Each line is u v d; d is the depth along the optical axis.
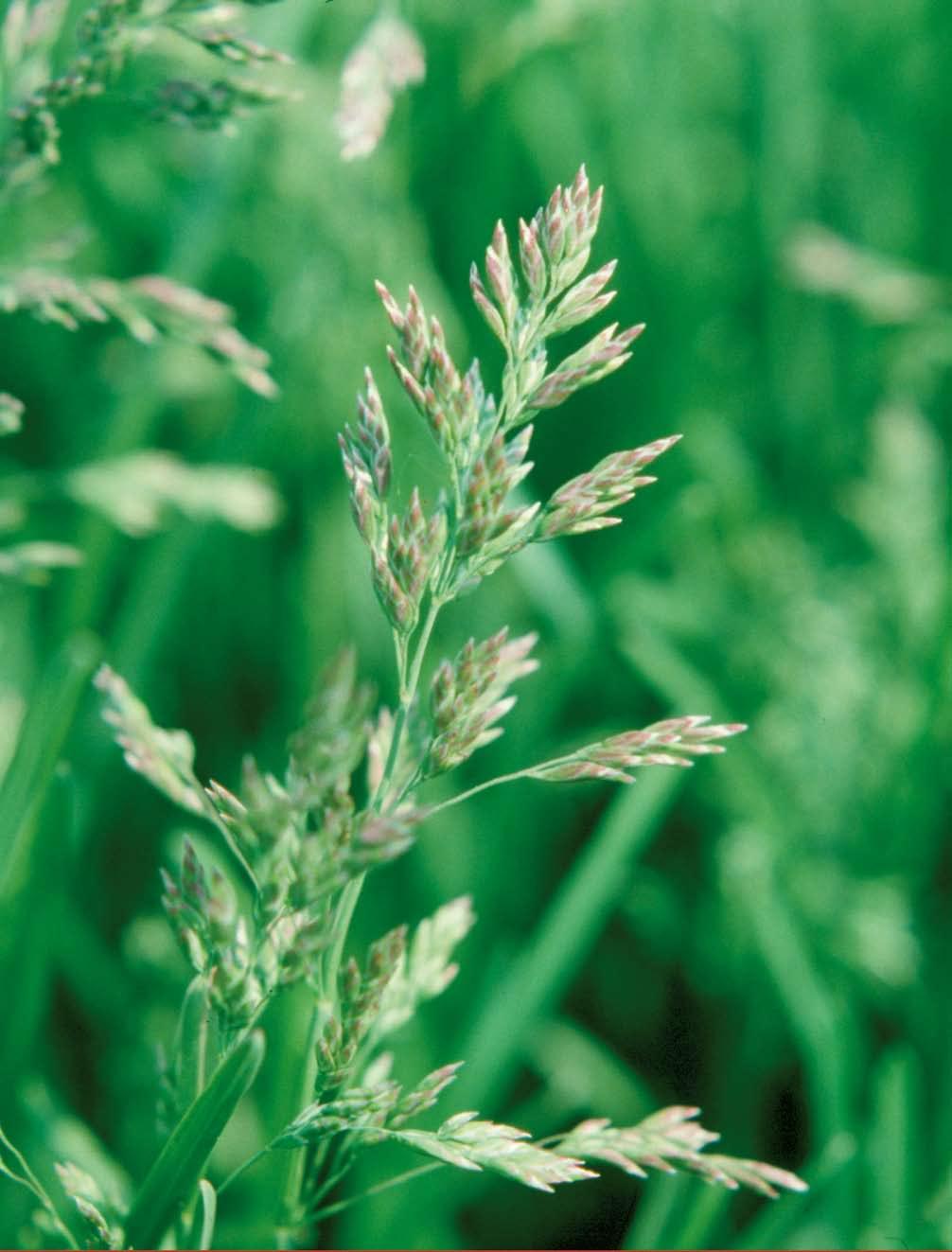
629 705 0.51
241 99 0.26
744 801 0.45
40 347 0.52
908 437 0.54
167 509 0.42
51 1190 0.31
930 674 0.45
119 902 0.46
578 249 0.22
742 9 0.60
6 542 0.46
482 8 0.53
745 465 0.54
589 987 0.47
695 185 0.59
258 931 0.21
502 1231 0.42
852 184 0.62
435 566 0.22
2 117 0.28
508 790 0.45
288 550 0.52
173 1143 0.22
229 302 0.54
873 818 0.46
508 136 0.54
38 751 0.29
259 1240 0.30
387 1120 0.22
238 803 0.21
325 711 0.20
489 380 0.53
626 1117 0.43
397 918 0.44
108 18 0.26
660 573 0.55
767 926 0.38
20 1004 0.30
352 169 0.48
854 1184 0.32
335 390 0.49
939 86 0.62
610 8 0.51
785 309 0.59
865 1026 0.43
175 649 0.51
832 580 0.52
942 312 0.54
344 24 0.52
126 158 0.52
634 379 0.56
